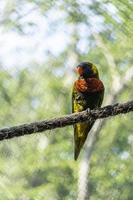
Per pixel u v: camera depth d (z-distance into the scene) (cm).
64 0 771
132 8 657
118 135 2067
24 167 1805
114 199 1925
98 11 707
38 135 547
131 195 1945
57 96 2153
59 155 1981
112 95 1636
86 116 516
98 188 1927
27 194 1361
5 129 506
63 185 1947
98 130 1611
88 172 1617
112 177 1948
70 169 1952
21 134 510
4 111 1880
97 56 1884
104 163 1995
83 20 764
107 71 1928
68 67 2025
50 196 1914
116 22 679
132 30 667
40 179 1941
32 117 2172
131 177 1961
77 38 1381
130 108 523
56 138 1989
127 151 2073
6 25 996
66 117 518
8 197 922
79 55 1892
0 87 1714
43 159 1961
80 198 1600
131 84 1723
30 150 1862
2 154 657
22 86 2122
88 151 1623
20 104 2119
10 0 944
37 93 2175
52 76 2094
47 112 2170
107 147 2044
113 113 520
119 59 1583
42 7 866
